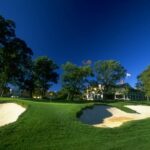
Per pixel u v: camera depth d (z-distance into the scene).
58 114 25.33
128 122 26.78
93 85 105.44
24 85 78.69
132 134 23.06
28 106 27.20
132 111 35.94
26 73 77.94
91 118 28.34
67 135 20.69
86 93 110.12
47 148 18.08
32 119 22.95
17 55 68.69
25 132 20.23
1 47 66.69
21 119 22.97
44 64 94.50
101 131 22.66
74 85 99.69
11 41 67.56
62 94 105.44
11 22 66.06
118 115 32.75
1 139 18.86
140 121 27.53
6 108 28.86
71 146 18.81
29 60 73.56
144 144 20.70
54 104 32.19
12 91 84.06
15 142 18.58
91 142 19.88
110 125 25.98
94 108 31.83
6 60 67.94
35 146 18.27
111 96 109.06
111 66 104.75
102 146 19.38
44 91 98.12
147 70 92.88
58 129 21.56
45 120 22.91
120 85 109.12
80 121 25.23
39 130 20.84
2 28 64.25
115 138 21.53
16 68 70.69
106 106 34.12
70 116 25.39
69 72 98.88
